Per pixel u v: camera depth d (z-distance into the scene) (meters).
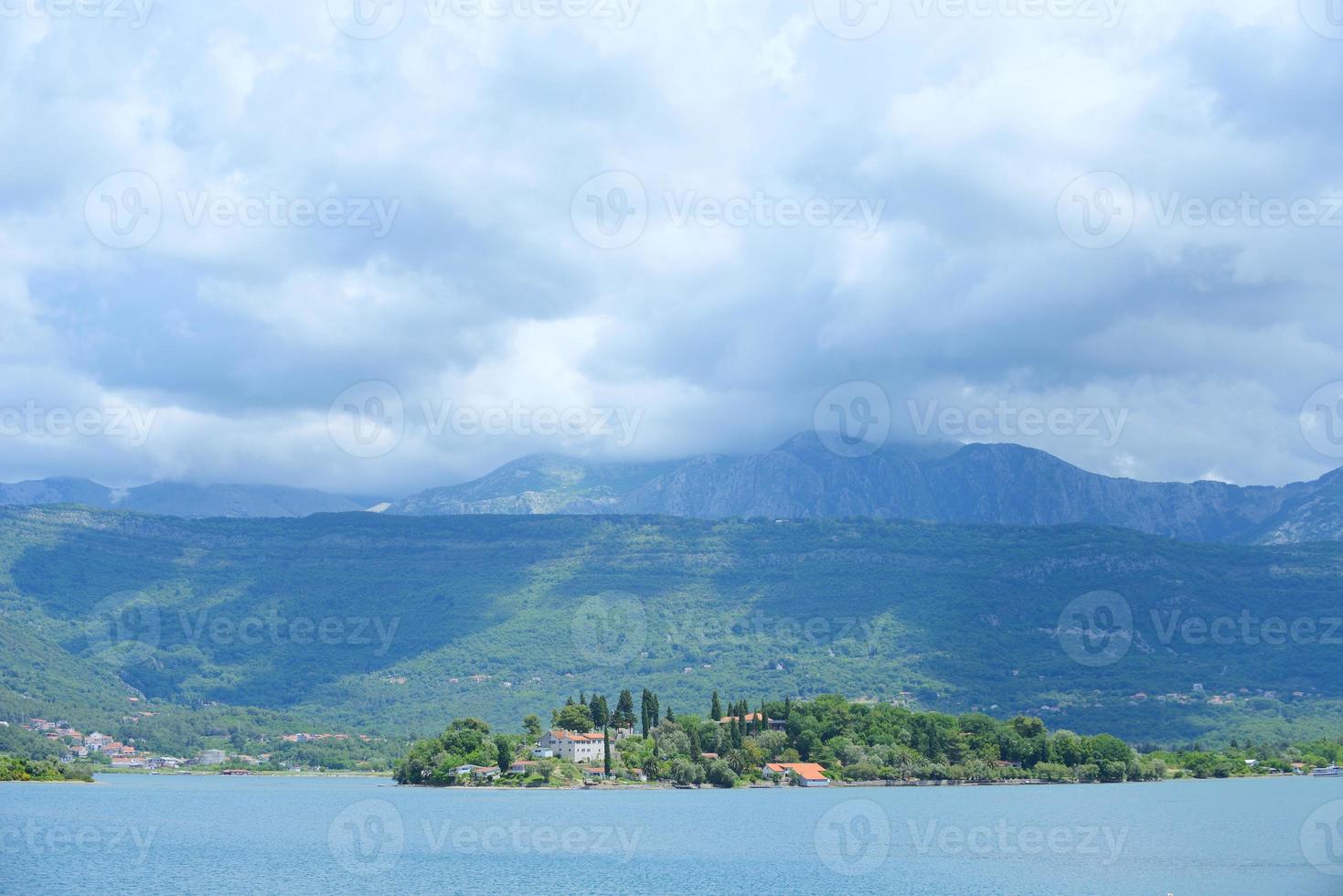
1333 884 170.38
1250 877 178.38
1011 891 166.62
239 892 163.12
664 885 171.25
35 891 164.75
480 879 175.25
